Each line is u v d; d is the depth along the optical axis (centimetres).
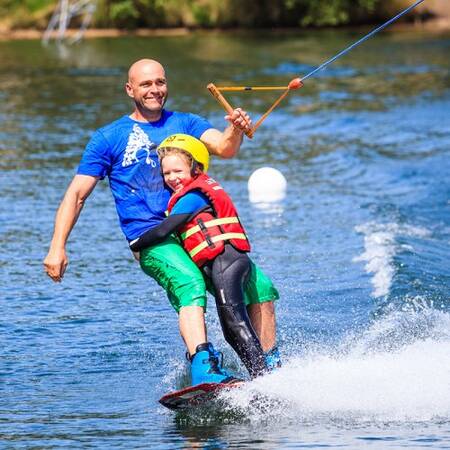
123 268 3559
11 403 2284
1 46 13350
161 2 15488
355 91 8869
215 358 2203
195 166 2327
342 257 3612
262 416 2131
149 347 2722
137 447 1959
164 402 2142
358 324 2831
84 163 2362
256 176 4912
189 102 8138
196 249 2267
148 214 2344
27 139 6456
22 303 3136
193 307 2241
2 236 4028
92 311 3052
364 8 16238
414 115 7412
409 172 5306
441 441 1931
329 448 1912
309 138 6512
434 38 14100
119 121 2400
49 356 2644
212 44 13525
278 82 9412
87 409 2236
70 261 3650
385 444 1920
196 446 1955
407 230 3994
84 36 14762
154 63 2388
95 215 4412
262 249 3791
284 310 2995
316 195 4803
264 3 15975
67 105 8006
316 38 14438
